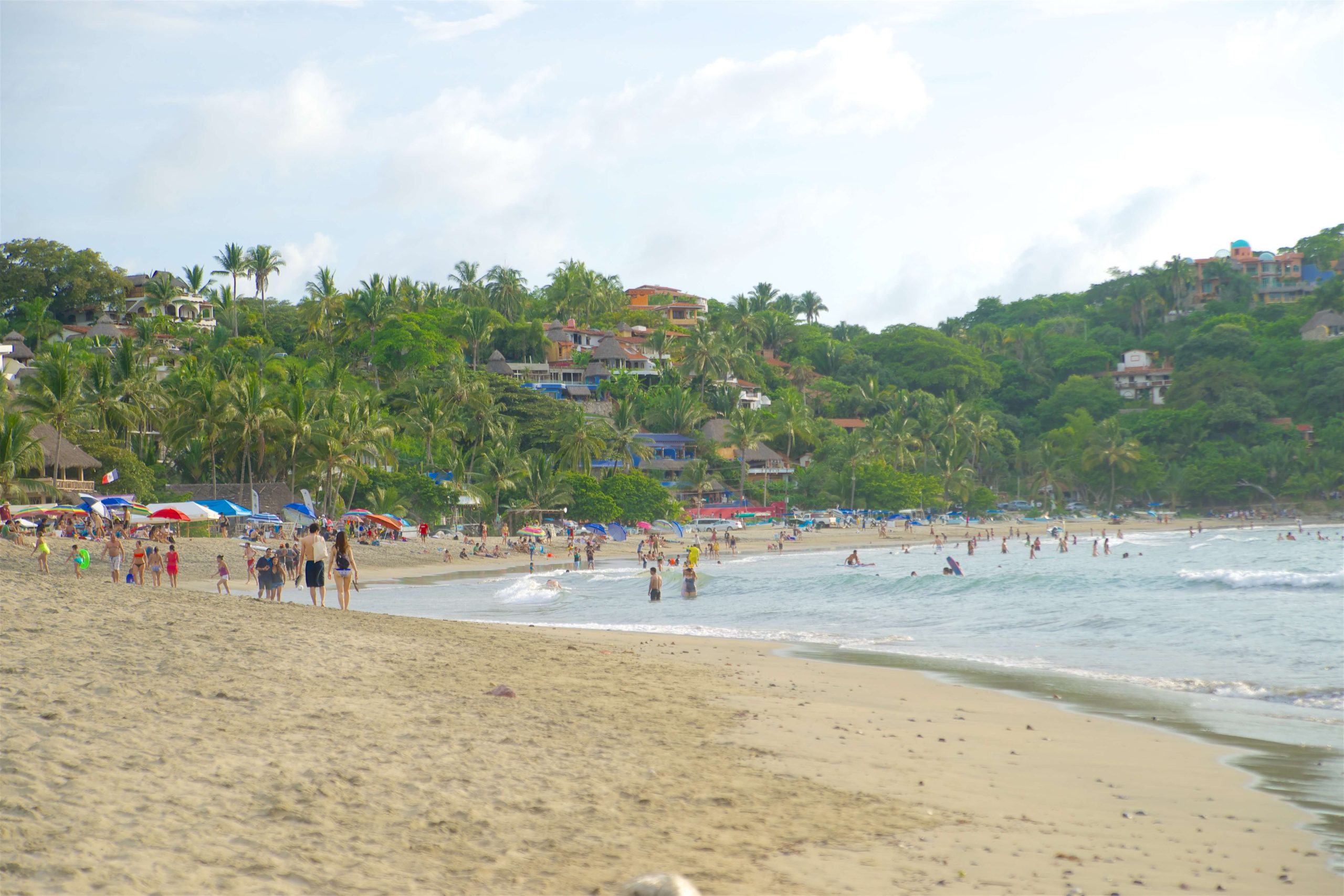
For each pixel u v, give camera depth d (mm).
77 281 113000
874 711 14094
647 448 111500
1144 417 165500
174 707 9844
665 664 17812
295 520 70312
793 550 88062
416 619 22812
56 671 10875
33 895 5168
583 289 169375
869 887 6645
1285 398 163375
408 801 7652
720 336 141750
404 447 91750
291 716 10031
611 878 6371
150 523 62000
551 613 34625
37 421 57594
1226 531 124000
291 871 5977
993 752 11648
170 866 5828
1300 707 15406
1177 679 18312
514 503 92688
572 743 10211
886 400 161375
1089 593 38719
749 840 7457
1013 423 176000
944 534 113375
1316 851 8141
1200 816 9195
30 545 44125
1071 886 6988
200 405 72438
